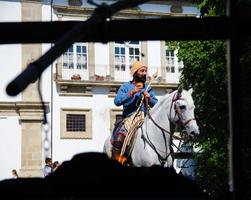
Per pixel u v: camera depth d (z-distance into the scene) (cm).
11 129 4119
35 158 4125
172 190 261
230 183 328
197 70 2205
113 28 340
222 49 2077
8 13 4072
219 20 332
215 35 334
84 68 4372
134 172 272
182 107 972
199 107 2089
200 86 2142
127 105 1048
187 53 2206
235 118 319
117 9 307
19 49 3747
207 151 2016
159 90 4488
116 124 1047
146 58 4472
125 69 4462
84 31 289
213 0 1981
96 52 4400
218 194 354
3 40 349
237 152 320
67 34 284
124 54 4466
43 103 291
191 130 971
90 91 4388
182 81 2236
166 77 4481
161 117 980
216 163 1952
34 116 4128
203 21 334
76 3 3991
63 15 4066
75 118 4350
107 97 4428
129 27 339
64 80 4284
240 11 320
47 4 4062
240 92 320
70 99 4328
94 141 4388
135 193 257
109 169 273
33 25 347
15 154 4112
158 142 976
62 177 268
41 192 261
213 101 2069
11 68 3769
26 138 4125
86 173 269
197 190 270
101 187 256
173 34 339
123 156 1001
